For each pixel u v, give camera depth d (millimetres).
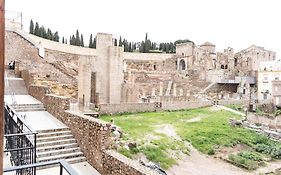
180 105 37250
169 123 27422
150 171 9594
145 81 63344
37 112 17234
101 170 11875
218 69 73750
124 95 37406
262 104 50156
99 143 12141
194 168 17578
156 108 34125
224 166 18938
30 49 31484
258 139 25672
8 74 24609
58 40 70312
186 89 62969
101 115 27891
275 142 26188
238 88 67000
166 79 65250
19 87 21719
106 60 36906
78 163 12750
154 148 18422
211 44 85688
